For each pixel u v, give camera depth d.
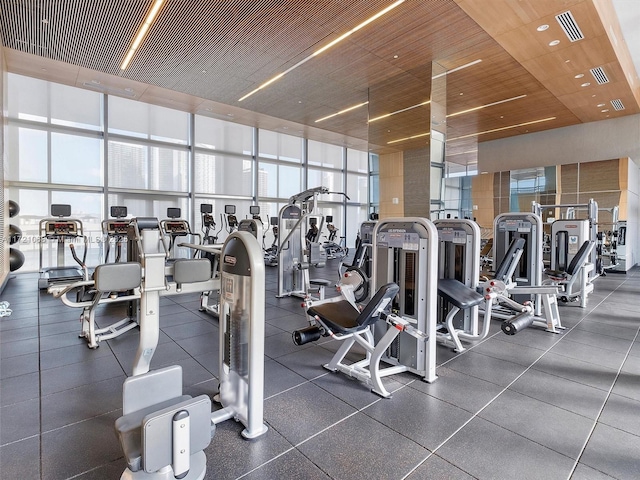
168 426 1.33
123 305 4.64
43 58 5.52
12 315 4.11
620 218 8.38
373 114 6.70
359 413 2.08
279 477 1.54
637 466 1.63
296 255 5.54
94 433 1.85
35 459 1.64
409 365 2.66
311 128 9.80
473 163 15.66
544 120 8.77
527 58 5.32
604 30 4.58
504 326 2.72
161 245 2.01
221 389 2.10
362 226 6.10
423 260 2.53
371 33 4.62
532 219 4.34
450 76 5.91
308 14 4.16
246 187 10.05
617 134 8.66
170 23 4.39
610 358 2.96
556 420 2.02
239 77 6.07
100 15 4.25
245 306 1.85
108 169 7.82
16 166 6.91
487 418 2.03
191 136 8.92
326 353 3.05
